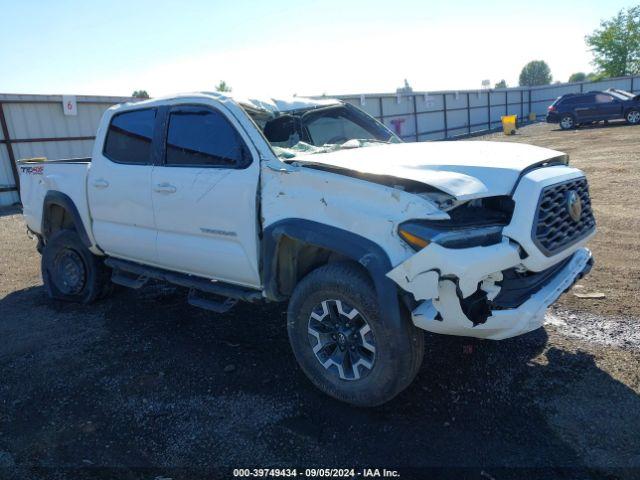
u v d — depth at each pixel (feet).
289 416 10.73
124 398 11.80
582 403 10.42
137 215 14.71
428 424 10.12
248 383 12.17
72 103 52.65
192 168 13.14
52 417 11.19
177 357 13.70
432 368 12.20
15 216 40.63
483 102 126.72
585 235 11.69
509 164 10.57
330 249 10.22
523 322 9.63
